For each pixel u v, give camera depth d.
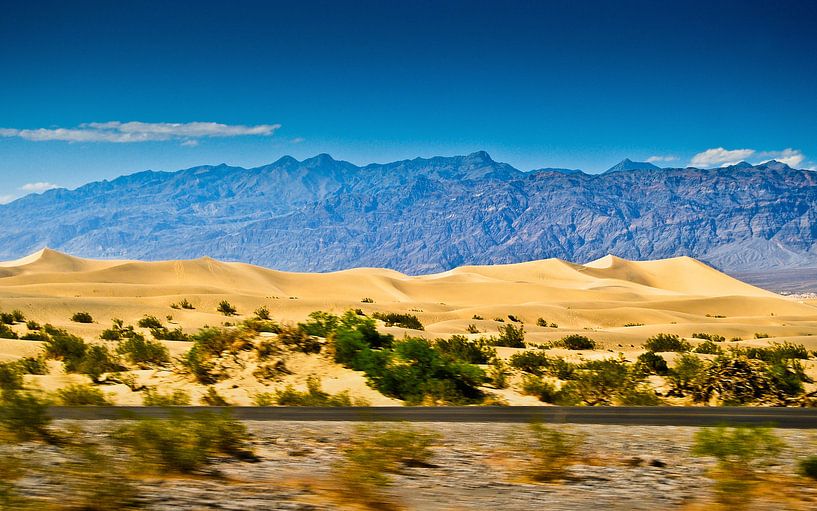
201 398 22.03
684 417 14.89
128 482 7.23
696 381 25.05
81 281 156.75
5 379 23.22
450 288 187.75
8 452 9.09
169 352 33.97
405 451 9.48
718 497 7.46
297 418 14.52
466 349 36.22
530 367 32.25
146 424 9.75
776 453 9.84
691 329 92.12
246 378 25.73
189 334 57.72
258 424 13.31
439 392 23.55
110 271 169.25
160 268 178.25
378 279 186.50
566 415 15.27
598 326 118.31
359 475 7.69
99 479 7.03
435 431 12.27
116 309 81.75
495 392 25.25
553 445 9.98
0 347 39.00
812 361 36.84
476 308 118.38
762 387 24.69
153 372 27.42
